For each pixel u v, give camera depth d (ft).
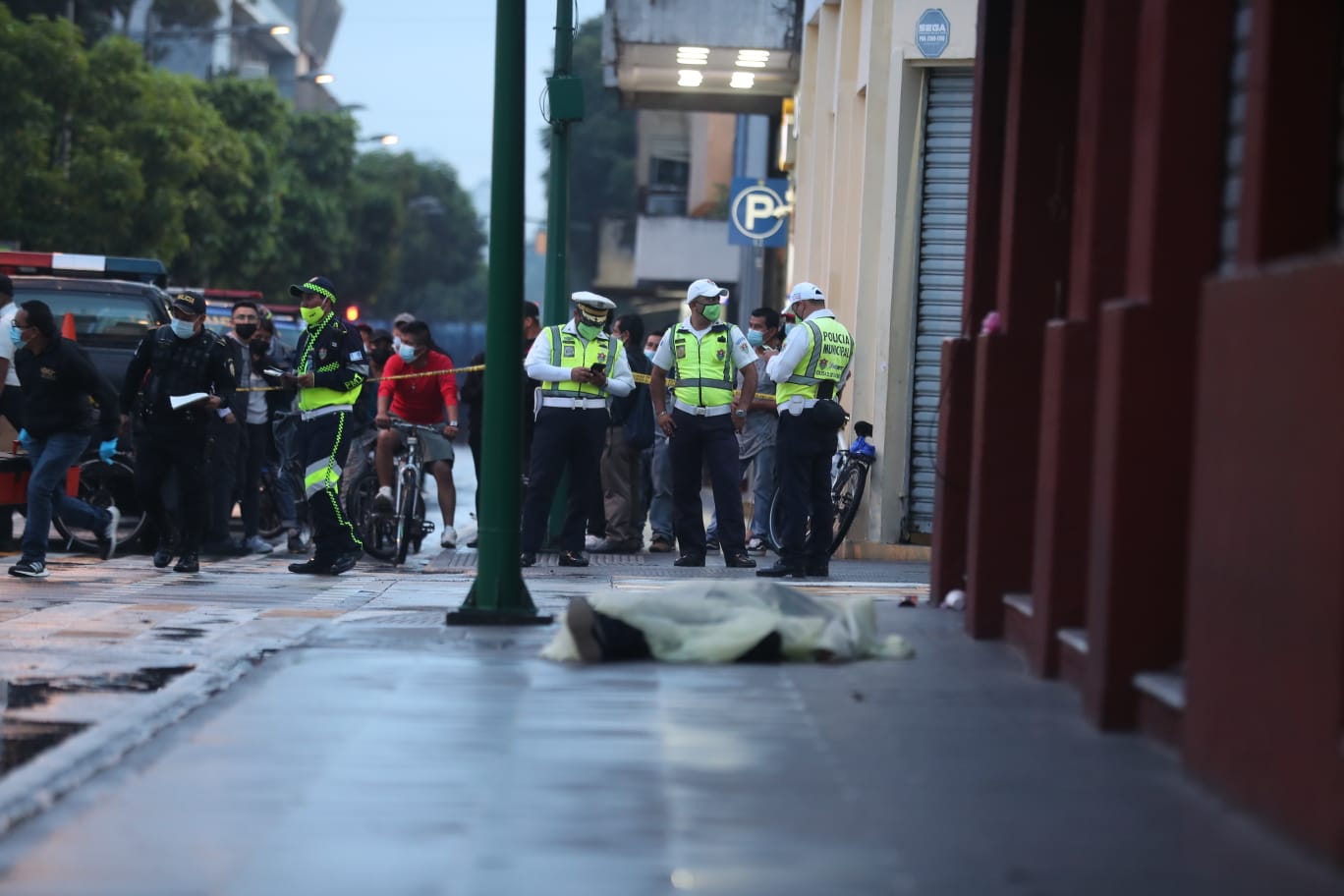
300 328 232.94
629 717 67.05
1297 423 47.19
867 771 57.67
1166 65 60.44
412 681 75.05
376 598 114.73
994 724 65.72
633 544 160.66
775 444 157.89
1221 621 52.85
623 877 45.14
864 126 184.03
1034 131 89.15
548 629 93.45
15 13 540.93
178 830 49.88
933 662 81.56
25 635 93.97
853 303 186.09
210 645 90.53
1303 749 46.93
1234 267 59.00
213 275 542.98
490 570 96.53
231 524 196.13
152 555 157.28
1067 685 74.43
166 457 133.69
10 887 44.37
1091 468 74.02
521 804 53.01
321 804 53.01
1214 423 53.47
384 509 146.20
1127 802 53.42
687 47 230.48
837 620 83.61
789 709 68.90
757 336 166.61
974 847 48.24
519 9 95.71
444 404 160.66
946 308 161.38
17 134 418.10
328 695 71.51
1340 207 50.83
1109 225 71.61
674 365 140.97
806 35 221.25
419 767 57.93
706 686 74.43
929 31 158.51
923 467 161.89
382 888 44.21
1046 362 76.07
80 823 50.62
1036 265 89.15
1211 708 53.88
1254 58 52.08
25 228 421.18
